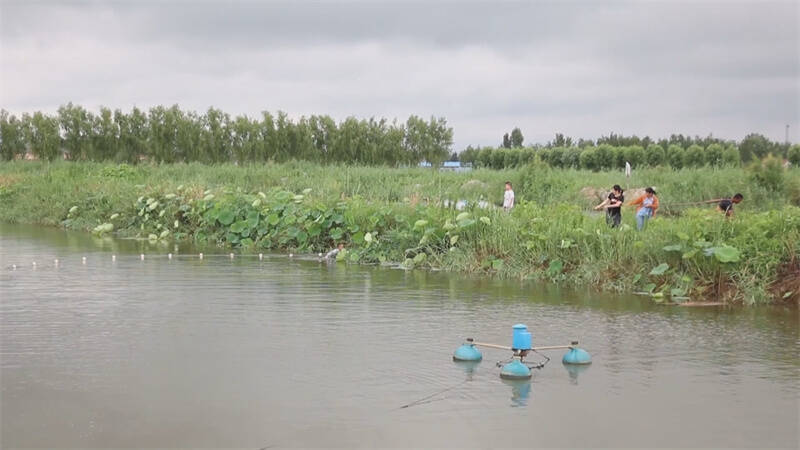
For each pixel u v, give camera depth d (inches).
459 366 287.4
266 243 717.9
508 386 262.4
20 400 242.8
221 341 323.0
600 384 265.6
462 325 360.5
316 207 705.0
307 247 691.4
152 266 577.6
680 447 206.4
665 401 246.4
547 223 551.2
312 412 233.0
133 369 278.7
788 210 490.6
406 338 331.6
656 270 454.3
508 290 469.7
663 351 313.4
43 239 795.4
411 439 211.0
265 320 367.9
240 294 445.7
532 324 366.0
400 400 245.6
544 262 531.5
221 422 223.6
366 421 225.5
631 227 528.7
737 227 479.5
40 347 310.7
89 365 283.6
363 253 628.4
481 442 209.0
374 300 428.5
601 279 485.4
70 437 211.3
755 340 334.0
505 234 561.6
